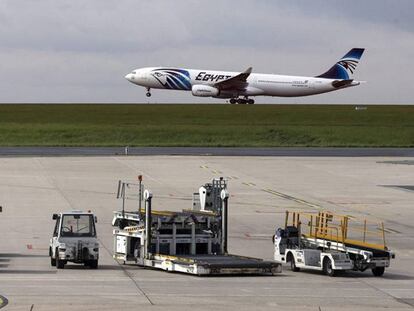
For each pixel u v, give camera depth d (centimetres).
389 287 9331
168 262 10288
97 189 19038
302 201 18150
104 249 12400
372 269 10438
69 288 8725
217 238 11238
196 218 11125
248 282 9506
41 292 8388
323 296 8494
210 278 9806
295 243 11375
